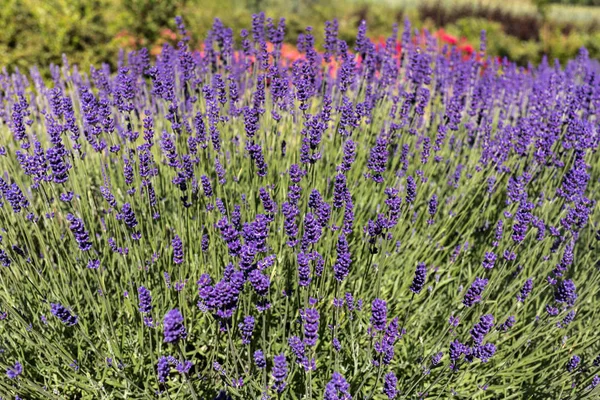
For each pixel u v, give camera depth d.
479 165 3.71
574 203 3.28
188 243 3.07
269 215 2.50
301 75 3.63
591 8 26.84
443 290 3.25
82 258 2.89
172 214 3.56
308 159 2.91
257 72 4.09
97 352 2.42
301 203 3.23
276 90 3.39
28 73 7.34
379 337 2.43
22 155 2.58
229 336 2.12
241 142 3.96
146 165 2.71
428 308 3.04
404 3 17.89
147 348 2.75
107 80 4.14
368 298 2.98
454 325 2.49
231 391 2.33
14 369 2.20
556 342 2.89
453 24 14.46
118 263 3.00
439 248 3.35
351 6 15.09
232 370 2.45
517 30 14.42
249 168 3.29
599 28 16.03
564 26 15.46
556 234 2.97
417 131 3.87
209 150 3.71
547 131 3.40
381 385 2.60
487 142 3.77
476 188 3.83
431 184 3.88
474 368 2.63
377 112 4.18
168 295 2.76
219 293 1.85
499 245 3.14
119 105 3.11
